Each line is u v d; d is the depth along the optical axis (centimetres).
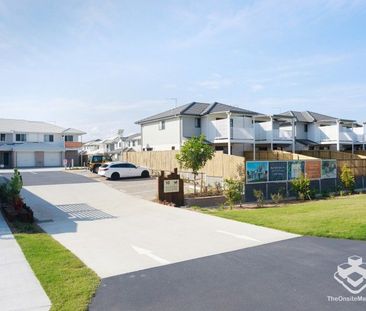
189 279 623
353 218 1127
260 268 678
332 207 1428
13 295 548
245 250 811
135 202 1766
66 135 5706
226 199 1861
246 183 1964
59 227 1145
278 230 1024
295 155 3073
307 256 753
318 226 1032
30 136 5394
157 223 1188
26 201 1806
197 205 1795
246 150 3650
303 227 1028
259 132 3616
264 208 1594
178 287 585
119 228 1113
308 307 502
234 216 1274
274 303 517
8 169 4459
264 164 2038
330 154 3853
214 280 616
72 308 498
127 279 627
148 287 586
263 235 963
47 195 2031
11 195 1423
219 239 927
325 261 716
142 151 3759
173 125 3578
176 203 1805
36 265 690
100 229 1101
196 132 3522
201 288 579
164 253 798
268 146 3847
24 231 1050
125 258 759
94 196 1998
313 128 4397
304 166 2228
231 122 3316
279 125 4281
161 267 695
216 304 516
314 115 4572
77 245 882
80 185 2528
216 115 3428
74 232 1055
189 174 2797
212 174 2509
